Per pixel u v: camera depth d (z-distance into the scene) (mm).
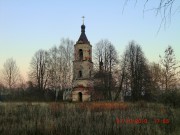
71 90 65250
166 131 19578
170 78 42438
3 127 18828
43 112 25578
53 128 18344
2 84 78812
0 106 32062
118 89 59812
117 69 61156
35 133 17844
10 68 79062
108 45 62625
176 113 25750
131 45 62344
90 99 60719
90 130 18109
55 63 68438
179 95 34219
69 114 24266
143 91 58375
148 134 17719
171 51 43281
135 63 60750
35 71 73750
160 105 34031
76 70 64500
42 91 71375
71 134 17500
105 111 28078
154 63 51156
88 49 64938
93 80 62531
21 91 75375
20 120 21719
